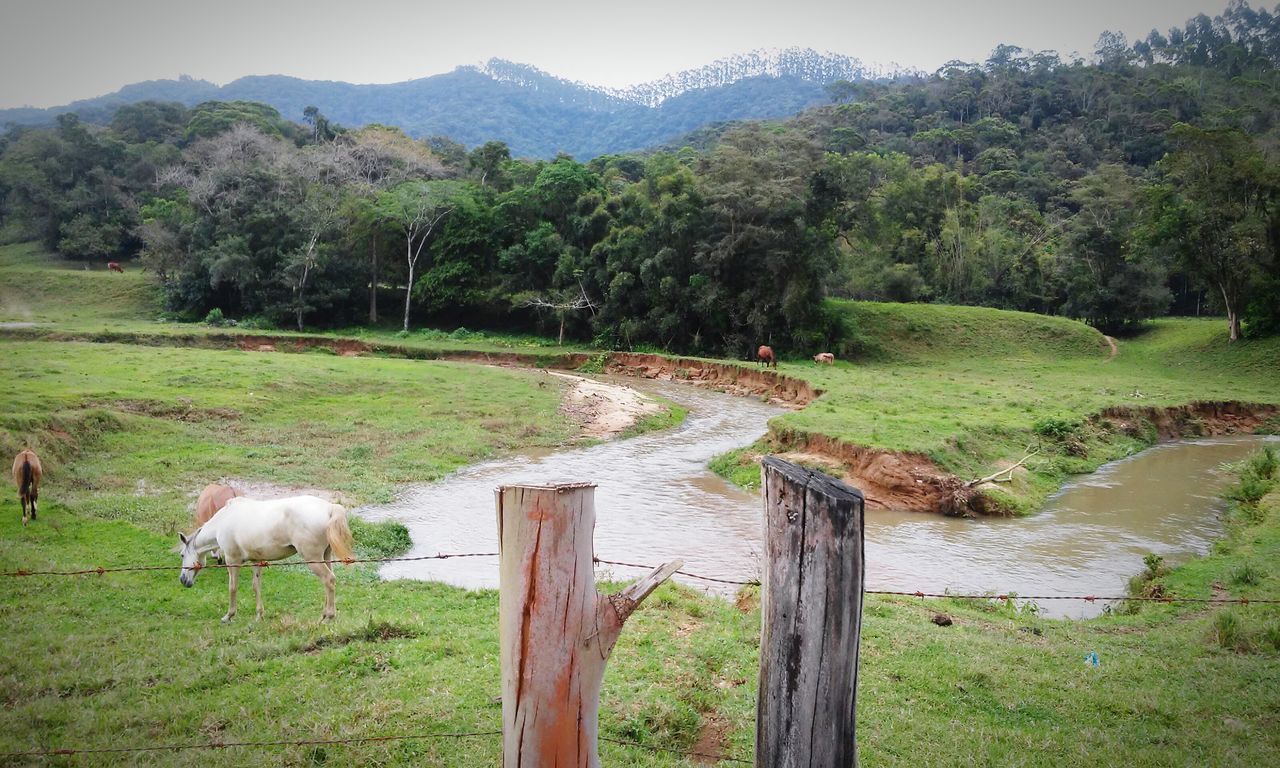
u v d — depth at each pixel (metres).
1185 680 8.63
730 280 51.78
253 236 57.34
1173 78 124.31
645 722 7.26
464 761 6.27
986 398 33.69
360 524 16.30
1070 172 93.88
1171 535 19.22
